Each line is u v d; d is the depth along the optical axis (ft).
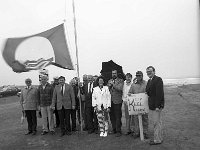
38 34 33.42
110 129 35.17
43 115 34.47
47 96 34.32
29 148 29.73
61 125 33.27
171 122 36.50
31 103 34.60
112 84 31.76
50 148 29.09
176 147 26.17
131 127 31.63
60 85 33.55
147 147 26.55
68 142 30.50
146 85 27.58
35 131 34.86
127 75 31.35
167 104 51.90
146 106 28.17
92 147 28.17
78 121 39.09
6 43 32.42
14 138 34.24
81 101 35.73
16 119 49.37
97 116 32.27
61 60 33.71
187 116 39.73
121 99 31.40
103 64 34.65
